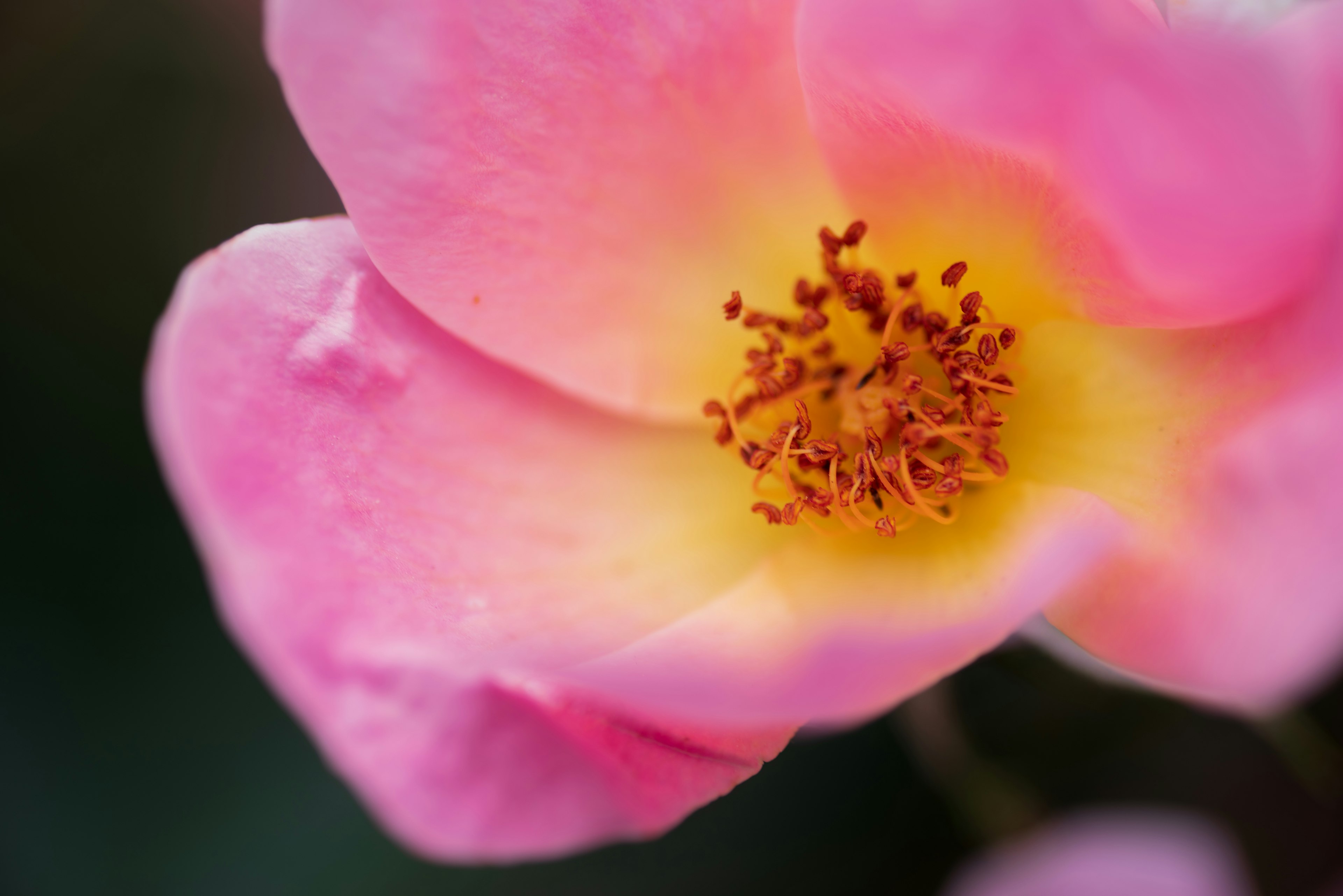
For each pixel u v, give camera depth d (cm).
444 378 18
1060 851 17
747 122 18
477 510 18
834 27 17
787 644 18
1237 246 16
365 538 17
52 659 22
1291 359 17
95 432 22
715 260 19
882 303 19
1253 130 16
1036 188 18
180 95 24
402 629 17
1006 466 18
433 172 18
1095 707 20
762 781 22
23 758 22
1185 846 17
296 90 17
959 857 21
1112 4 16
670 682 17
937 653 16
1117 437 18
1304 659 16
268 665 16
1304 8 16
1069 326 18
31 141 23
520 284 18
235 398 17
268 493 17
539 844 16
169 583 22
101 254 23
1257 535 16
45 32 23
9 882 21
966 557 18
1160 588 17
